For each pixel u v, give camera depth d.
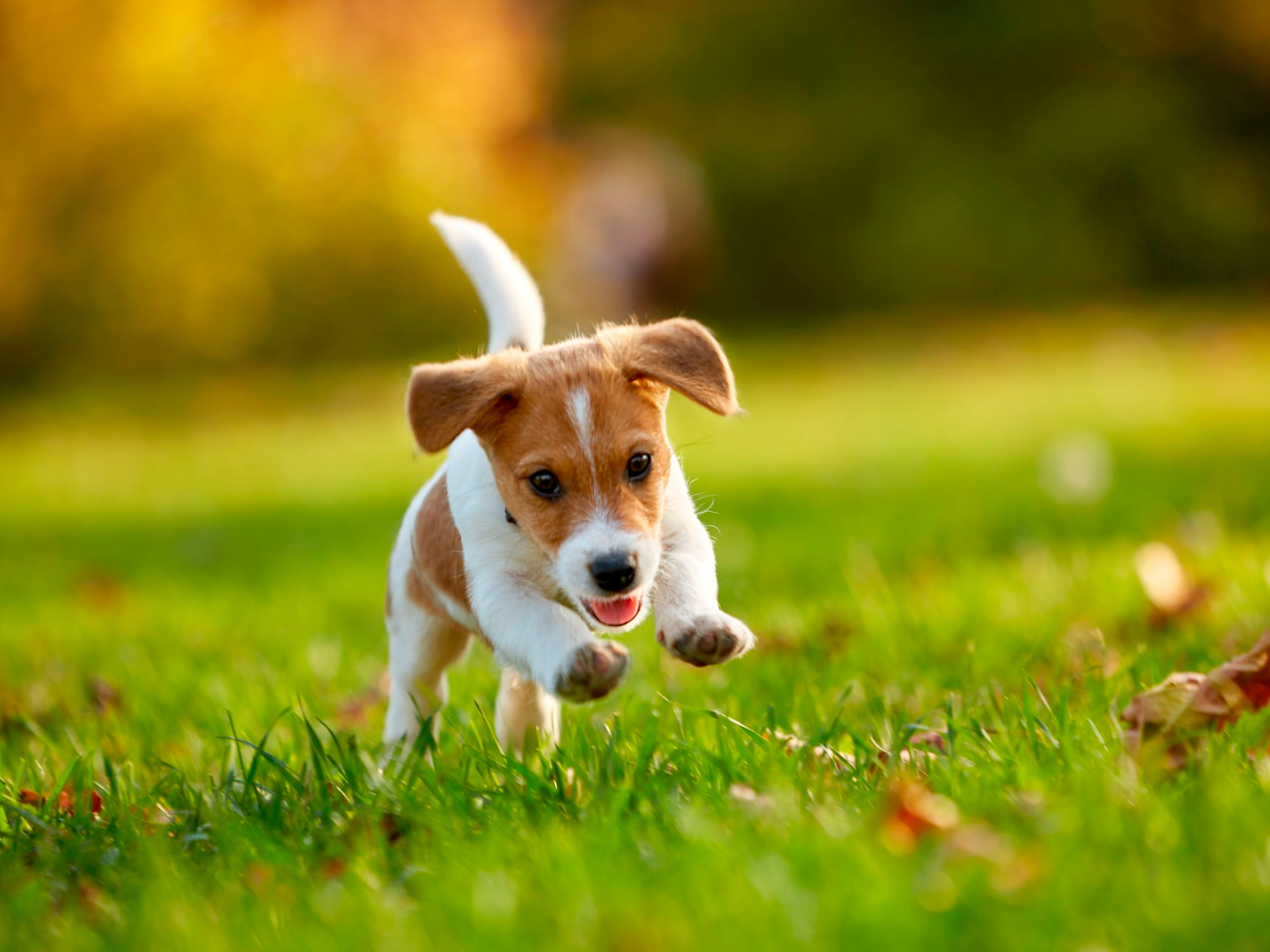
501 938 2.64
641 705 4.50
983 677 4.65
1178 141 29.48
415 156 23.36
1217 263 29.73
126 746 4.58
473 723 4.31
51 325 21.06
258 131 21.48
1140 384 15.28
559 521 3.96
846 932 2.55
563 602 4.21
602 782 3.55
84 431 18.80
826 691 4.62
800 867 2.83
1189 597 5.35
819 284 31.17
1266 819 2.91
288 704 5.04
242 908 2.92
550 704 4.45
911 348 22.70
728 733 3.84
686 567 4.07
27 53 19.28
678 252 29.78
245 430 17.75
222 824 3.44
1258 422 11.51
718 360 4.08
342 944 2.69
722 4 31.80
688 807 3.23
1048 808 3.03
